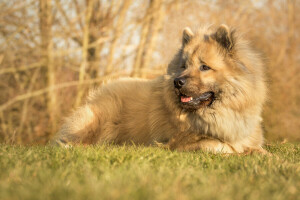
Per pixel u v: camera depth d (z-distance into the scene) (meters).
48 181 2.75
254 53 5.93
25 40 11.68
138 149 4.88
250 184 3.09
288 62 14.12
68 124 6.75
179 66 5.95
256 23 14.25
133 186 2.65
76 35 12.24
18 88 12.20
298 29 14.61
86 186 2.60
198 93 5.45
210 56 5.55
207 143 5.56
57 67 12.02
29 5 11.48
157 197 2.36
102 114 6.69
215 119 5.62
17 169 3.16
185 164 3.87
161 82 6.30
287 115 13.28
